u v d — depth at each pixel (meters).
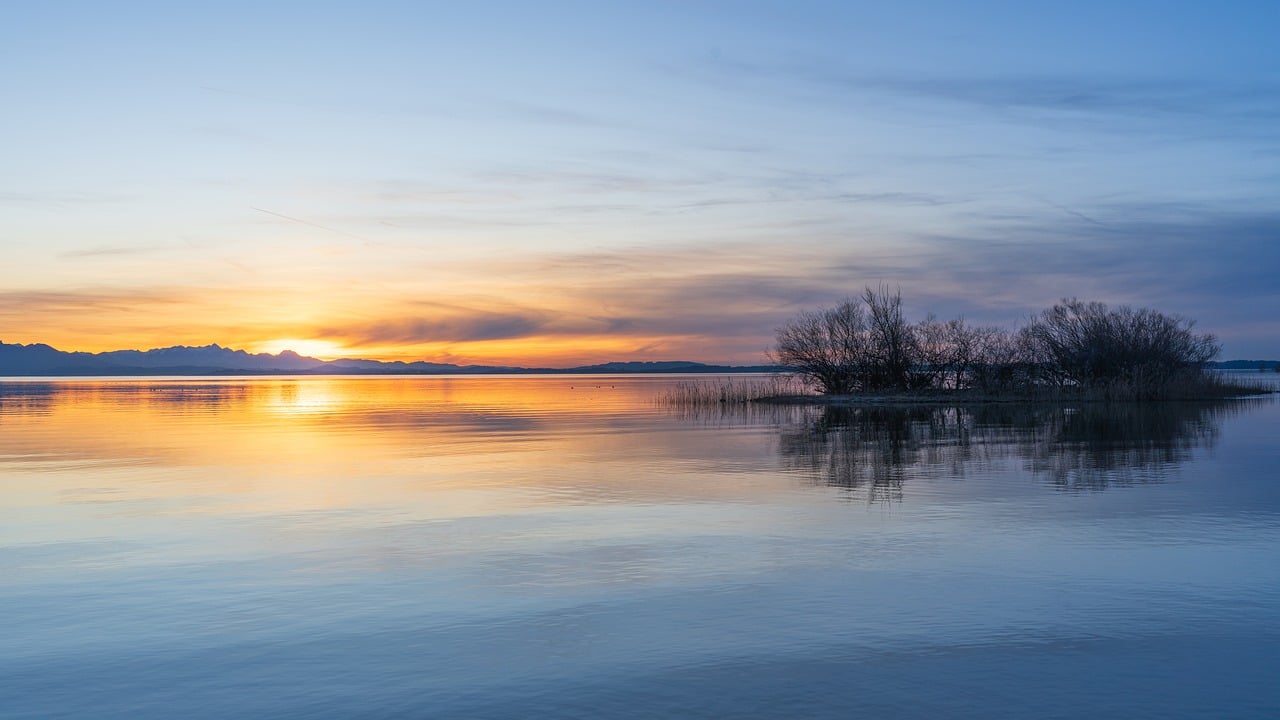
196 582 15.55
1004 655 11.77
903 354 78.56
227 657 11.98
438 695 10.72
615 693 10.72
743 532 19.12
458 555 17.31
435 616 13.58
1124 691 10.66
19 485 26.98
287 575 15.95
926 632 12.63
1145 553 16.92
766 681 11.01
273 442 41.47
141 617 13.64
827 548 17.56
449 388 153.62
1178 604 13.80
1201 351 84.50
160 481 27.72
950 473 27.94
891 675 11.16
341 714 10.24
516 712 10.24
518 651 12.08
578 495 24.19
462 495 24.38
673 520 20.52
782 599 14.22
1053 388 73.56
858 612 13.52
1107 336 77.25
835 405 71.44
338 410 73.06
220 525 20.42
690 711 10.23
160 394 119.12
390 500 23.66
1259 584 14.84
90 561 17.08
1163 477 26.58
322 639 12.61
